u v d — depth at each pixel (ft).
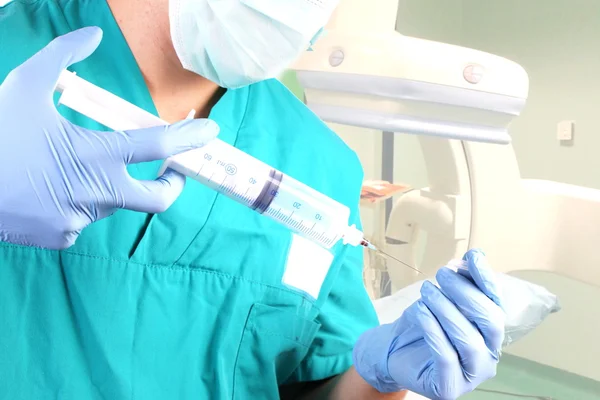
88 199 1.77
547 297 2.91
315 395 3.09
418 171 7.39
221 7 2.16
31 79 1.77
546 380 7.52
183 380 2.47
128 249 2.35
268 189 2.23
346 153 3.25
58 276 2.25
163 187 1.94
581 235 4.99
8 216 1.71
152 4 2.34
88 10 2.49
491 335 2.32
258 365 2.73
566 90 8.57
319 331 3.02
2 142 1.70
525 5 8.80
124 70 2.44
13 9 2.47
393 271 5.30
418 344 2.59
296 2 2.20
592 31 8.20
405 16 8.52
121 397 2.27
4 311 2.15
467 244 5.24
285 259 2.74
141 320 2.37
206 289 2.56
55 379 2.21
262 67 2.38
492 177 5.16
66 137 1.74
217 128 1.97
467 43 9.56
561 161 8.73
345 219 2.42
